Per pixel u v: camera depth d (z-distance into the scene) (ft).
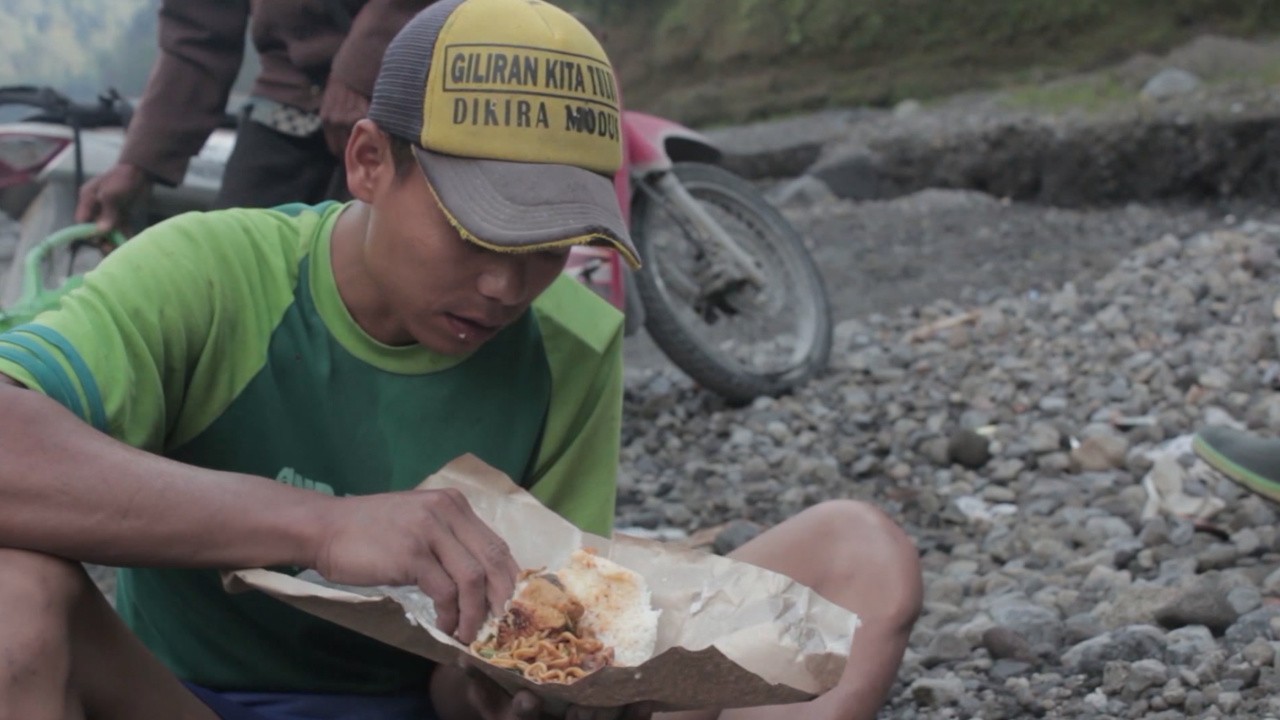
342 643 6.27
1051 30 36.68
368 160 5.66
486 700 5.65
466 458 5.92
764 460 14.85
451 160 5.38
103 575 12.57
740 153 34.01
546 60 5.43
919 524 12.85
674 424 16.40
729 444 15.55
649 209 16.51
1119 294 21.03
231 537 5.06
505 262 5.37
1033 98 33.99
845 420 16.12
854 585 6.33
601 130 5.54
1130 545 11.24
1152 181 29.73
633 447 15.74
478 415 6.28
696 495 14.14
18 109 28.02
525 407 6.42
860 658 6.17
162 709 5.21
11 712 4.39
